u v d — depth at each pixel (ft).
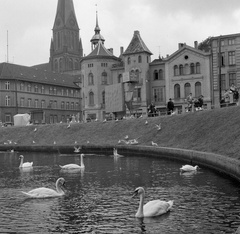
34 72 419.74
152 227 53.21
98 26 380.17
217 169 100.99
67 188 84.23
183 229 52.01
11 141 240.53
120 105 254.88
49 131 240.73
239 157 105.50
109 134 208.44
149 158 148.97
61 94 442.09
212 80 289.74
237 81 274.98
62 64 654.94
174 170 108.47
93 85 347.36
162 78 323.78
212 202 66.49
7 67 387.34
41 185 91.04
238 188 78.28
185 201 67.92
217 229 51.60
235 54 277.03
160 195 73.82
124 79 250.98
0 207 67.26
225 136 133.39
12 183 94.43
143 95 322.14
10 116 374.02
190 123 169.68
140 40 329.72
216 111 164.35
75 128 232.73
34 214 62.03
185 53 302.04
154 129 187.32
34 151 214.07
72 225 55.42
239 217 56.80
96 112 344.28
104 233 51.42
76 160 151.33
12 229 54.13
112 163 133.39
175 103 303.27
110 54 355.97
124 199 71.36
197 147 139.64
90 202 69.51
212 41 286.66
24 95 388.98
